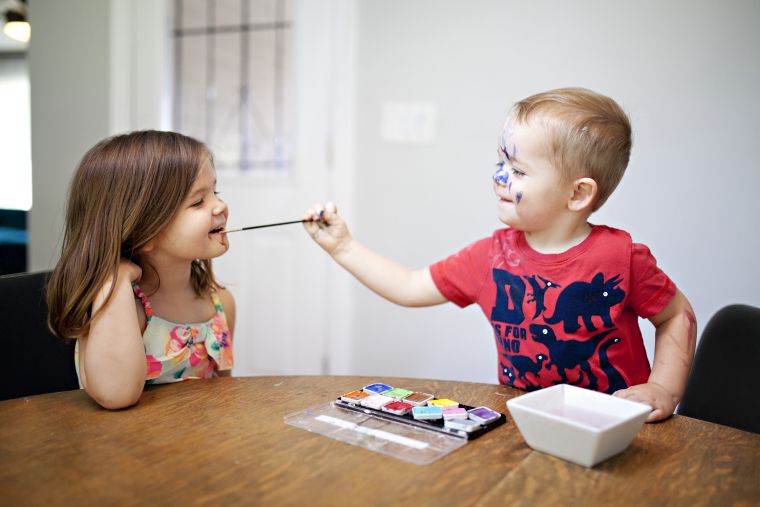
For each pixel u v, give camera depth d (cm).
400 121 204
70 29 246
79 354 90
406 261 207
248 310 232
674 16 172
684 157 174
